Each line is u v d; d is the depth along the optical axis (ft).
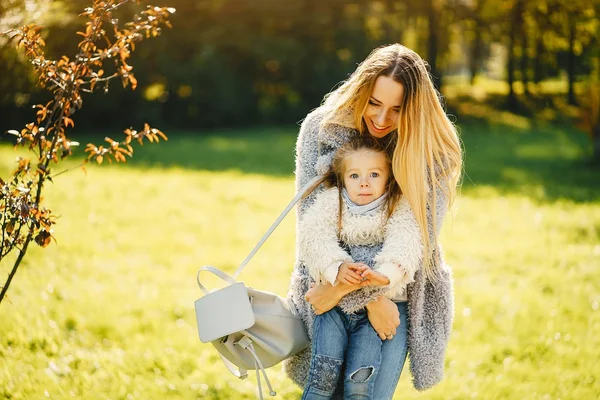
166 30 89.97
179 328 19.98
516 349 18.69
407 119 10.02
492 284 25.25
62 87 11.26
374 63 10.14
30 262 24.93
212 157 60.13
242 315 10.27
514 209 39.24
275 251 29.76
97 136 79.10
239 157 60.90
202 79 91.04
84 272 24.88
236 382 16.17
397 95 9.98
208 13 92.32
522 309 22.20
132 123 88.84
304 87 97.81
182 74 89.76
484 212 38.27
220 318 10.28
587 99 63.05
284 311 10.81
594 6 87.45
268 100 98.12
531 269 27.14
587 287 24.53
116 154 11.93
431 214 10.30
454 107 104.12
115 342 18.63
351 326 10.46
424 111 10.10
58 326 19.29
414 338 10.61
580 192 46.60
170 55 90.12
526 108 104.27
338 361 10.27
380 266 10.02
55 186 39.63
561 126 94.32
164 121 90.63
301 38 98.37
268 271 26.50
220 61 92.43
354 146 10.38
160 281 24.80
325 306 10.22
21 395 14.35
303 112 98.02
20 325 18.61
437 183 10.26
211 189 42.96
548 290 24.53
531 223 35.53
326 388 10.27
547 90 108.37
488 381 16.51
